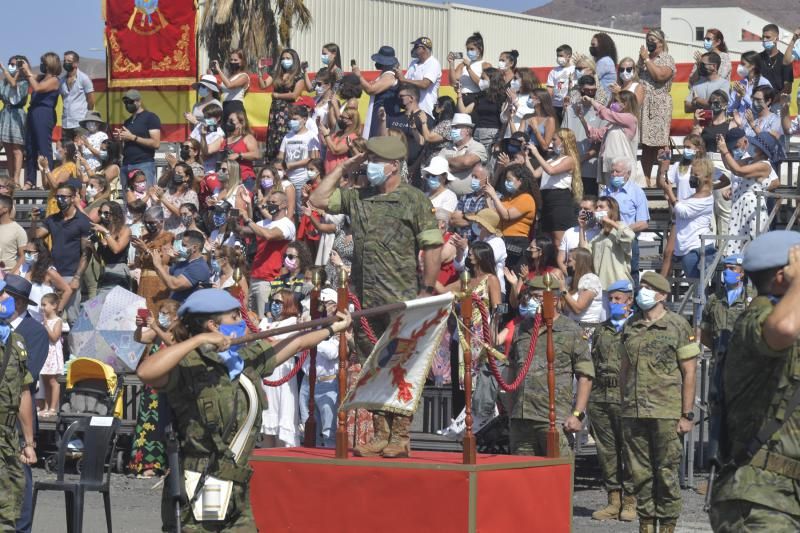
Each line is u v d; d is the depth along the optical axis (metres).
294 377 29.72
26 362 20.92
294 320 29.88
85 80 48.41
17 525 22.08
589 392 24.50
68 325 36.94
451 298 19.41
